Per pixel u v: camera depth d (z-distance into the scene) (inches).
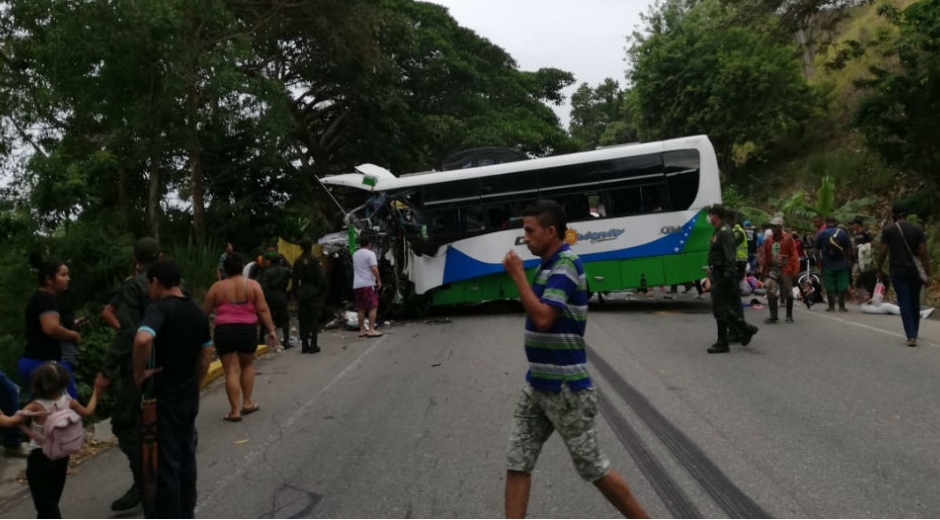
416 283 661.3
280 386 392.2
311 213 911.7
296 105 1024.2
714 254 420.8
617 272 636.1
